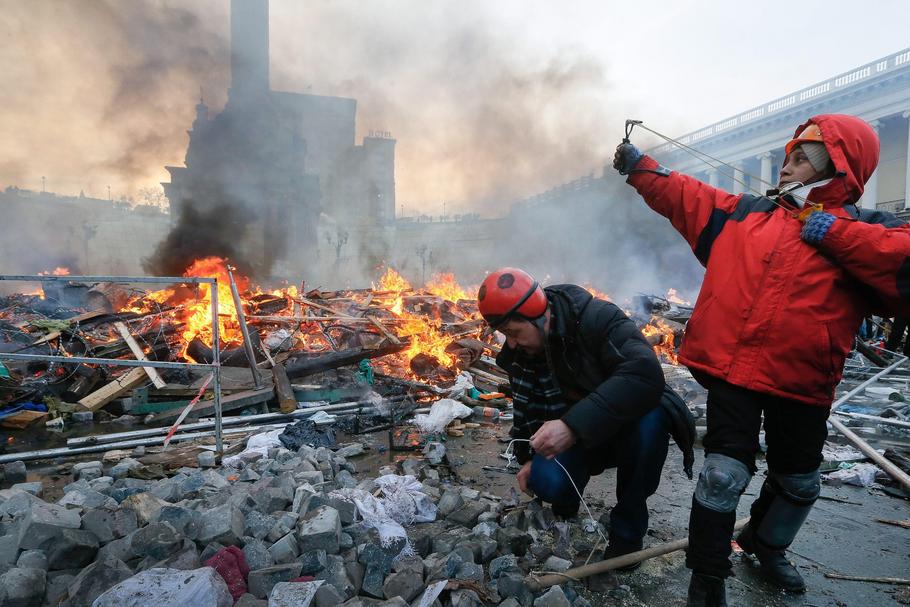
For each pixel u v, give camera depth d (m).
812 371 1.66
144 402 5.26
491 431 4.64
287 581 1.81
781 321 1.65
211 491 2.76
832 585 2.16
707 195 1.95
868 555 2.42
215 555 1.88
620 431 2.08
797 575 2.11
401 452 4.00
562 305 1.96
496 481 3.35
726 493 1.74
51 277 3.46
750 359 1.71
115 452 3.86
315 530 2.06
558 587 1.82
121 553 1.93
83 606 1.65
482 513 2.63
